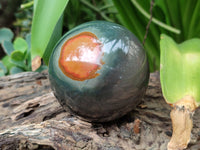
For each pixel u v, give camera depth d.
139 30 0.32
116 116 0.22
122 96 0.21
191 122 0.21
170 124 0.24
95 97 0.21
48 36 0.21
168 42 0.25
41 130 0.23
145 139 0.23
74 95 0.21
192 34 0.31
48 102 0.27
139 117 0.25
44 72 0.32
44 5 0.21
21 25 0.49
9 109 0.27
